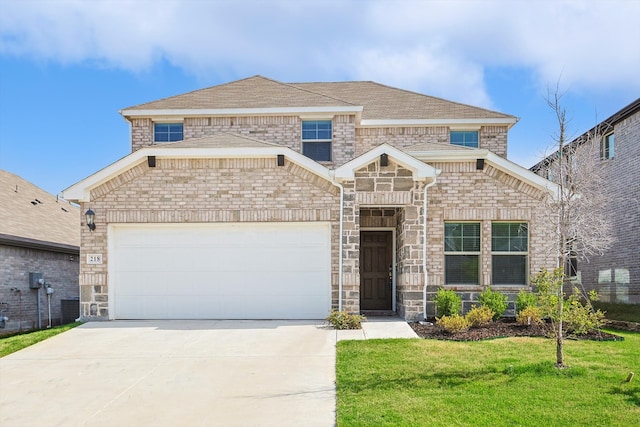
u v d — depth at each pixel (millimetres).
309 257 11227
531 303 10406
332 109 14016
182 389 6238
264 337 9195
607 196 13906
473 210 11250
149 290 11312
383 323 10531
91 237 11250
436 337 8859
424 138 14945
